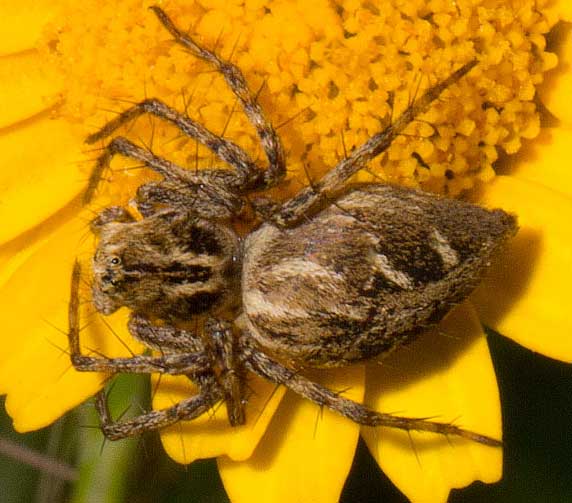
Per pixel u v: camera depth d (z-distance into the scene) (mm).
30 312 52
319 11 51
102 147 52
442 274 49
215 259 51
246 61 51
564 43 52
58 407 52
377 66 51
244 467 52
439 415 52
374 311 49
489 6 51
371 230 49
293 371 51
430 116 51
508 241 50
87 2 52
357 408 51
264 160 52
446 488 52
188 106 51
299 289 49
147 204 51
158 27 51
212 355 51
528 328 52
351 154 50
